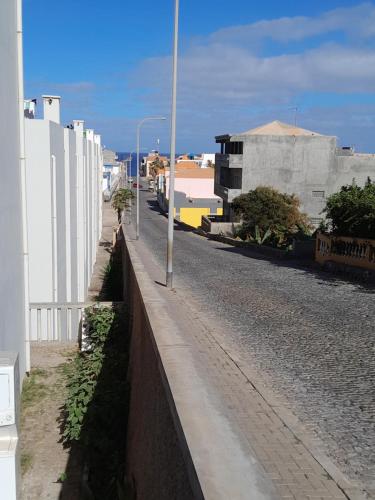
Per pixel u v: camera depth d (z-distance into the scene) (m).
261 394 6.54
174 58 17.39
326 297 13.88
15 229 10.94
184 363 6.13
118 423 9.62
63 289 16.27
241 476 3.58
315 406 6.27
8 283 10.01
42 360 13.71
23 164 11.79
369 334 9.91
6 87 9.84
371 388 6.99
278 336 9.76
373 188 19.48
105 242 46.75
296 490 4.06
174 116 17.33
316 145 45.88
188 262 23.88
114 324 14.02
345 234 19.69
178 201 72.25
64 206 16.47
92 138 35.72
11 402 3.17
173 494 4.58
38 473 8.70
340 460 4.83
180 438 4.40
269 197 38.38
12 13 10.77
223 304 12.98
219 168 52.31
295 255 25.56
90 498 7.89
